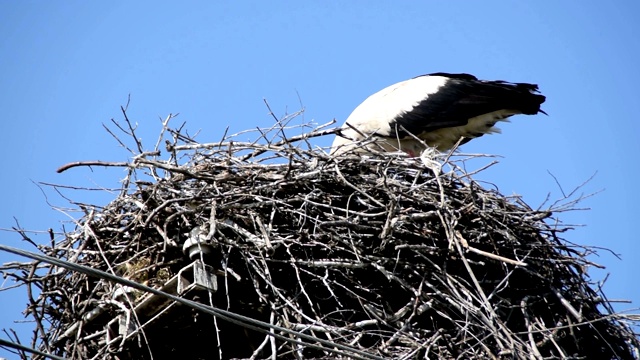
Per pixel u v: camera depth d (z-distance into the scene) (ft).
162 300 37.81
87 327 39.58
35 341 37.29
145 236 38.47
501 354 36.32
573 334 39.63
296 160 40.68
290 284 39.14
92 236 37.96
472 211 40.63
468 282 39.91
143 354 40.09
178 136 40.50
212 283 36.76
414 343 36.52
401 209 39.70
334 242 38.88
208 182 39.24
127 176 39.37
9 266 38.27
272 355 34.47
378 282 39.96
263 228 37.52
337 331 36.24
